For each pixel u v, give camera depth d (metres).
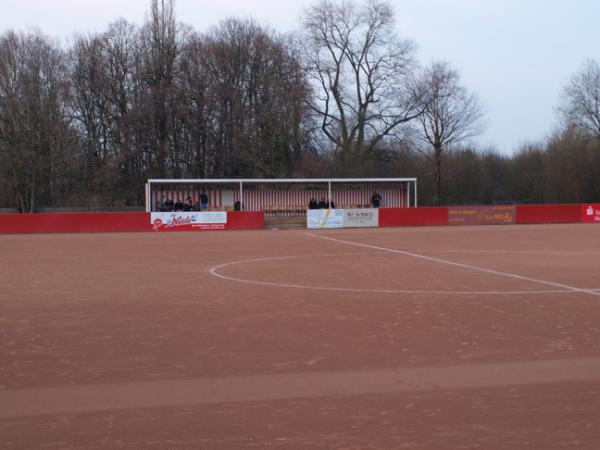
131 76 66.62
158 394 7.30
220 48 64.81
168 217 44.41
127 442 5.84
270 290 15.33
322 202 50.41
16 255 25.62
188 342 9.86
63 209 61.06
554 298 13.87
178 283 16.73
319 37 64.75
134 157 64.38
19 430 6.20
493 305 13.01
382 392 7.29
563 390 7.30
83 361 8.79
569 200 67.25
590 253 24.69
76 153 64.75
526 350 9.20
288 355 9.02
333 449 5.65
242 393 7.30
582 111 65.06
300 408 6.75
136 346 9.62
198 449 5.66
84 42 66.12
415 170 68.88
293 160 65.69
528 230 40.72
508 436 5.91
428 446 5.69
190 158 65.62
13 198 64.12
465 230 41.66
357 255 24.55
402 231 41.38
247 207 52.12
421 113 64.81
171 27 65.38
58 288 15.96
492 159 75.25
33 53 61.91
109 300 14.00
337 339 9.97
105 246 30.34
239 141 64.38
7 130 61.09
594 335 10.16
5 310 12.81
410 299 13.84
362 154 65.88
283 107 64.50
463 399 7.00
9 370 8.37
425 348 9.35
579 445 5.71
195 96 64.56
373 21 64.19
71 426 6.29
